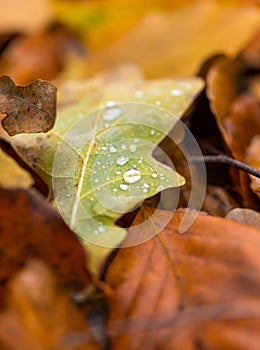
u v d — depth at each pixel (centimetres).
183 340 30
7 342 31
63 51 59
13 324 31
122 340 31
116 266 33
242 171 37
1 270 32
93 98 40
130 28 57
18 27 59
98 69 52
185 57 50
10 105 36
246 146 41
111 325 31
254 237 32
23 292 31
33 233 32
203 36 51
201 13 52
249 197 37
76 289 32
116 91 41
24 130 36
